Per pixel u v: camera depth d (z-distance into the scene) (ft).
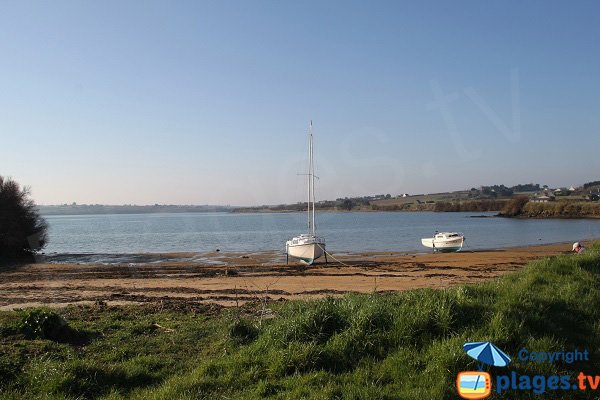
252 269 94.22
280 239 196.13
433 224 309.63
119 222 472.85
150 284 70.95
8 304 48.55
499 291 30.42
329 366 22.20
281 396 19.25
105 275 85.20
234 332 27.35
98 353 26.40
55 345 26.40
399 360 21.95
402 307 25.96
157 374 23.35
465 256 113.29
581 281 33.73
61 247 168.14
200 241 189.78
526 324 24.54
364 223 353.10
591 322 26.58
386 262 103.09
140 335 30.17
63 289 63.72
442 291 29.58
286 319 27.04
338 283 67.31
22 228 119.34
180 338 28.91
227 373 21.91
